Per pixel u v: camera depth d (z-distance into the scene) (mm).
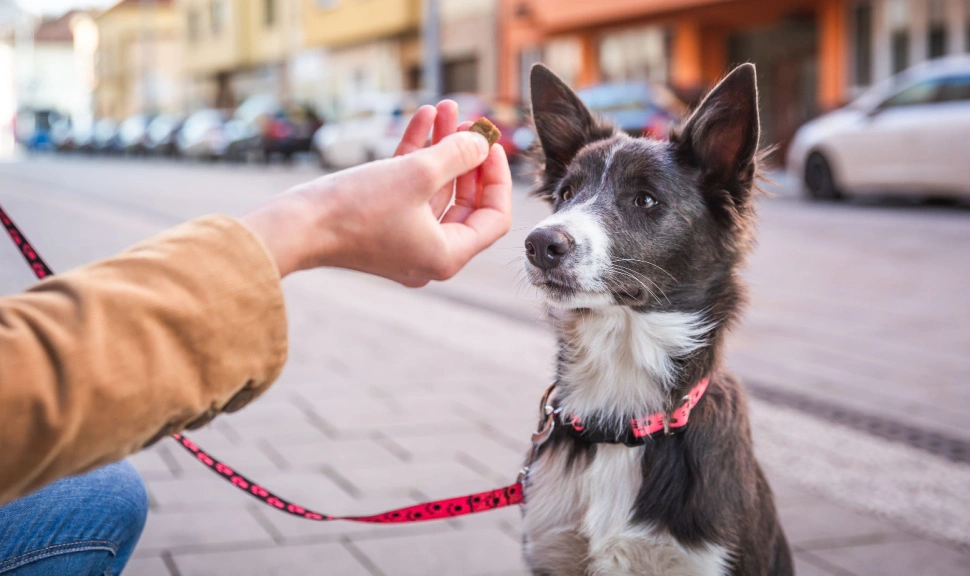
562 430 2760
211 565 3299
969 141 13594
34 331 913
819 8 21828
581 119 3252
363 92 38531
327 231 1187
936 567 3436
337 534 3607
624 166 2900
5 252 10617
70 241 11914
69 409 914
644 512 2523
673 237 2805
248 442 4617
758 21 23906
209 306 1013
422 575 3305
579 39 27891
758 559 2586
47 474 956
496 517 3854
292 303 8375
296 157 33344
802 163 16031
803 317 7613
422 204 1253
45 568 1875
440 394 5516
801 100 23359
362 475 4211
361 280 9641
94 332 936
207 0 51031
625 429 2623
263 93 47906
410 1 33500
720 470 2559
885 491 4105
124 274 990
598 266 2686
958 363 6227
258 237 1082
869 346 6688
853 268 9750
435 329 7273
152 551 3385
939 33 19766
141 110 69000
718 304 2840
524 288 2992
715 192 2879
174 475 4141
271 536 3561
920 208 14648
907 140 14289
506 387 5680
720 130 2854
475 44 31391
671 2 22562
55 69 86188
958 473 4312
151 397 970
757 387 5688
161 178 25984
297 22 43250
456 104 1619
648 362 2699
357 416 5062
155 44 68000
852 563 3463
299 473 4223
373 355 6438
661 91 19062
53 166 35719
